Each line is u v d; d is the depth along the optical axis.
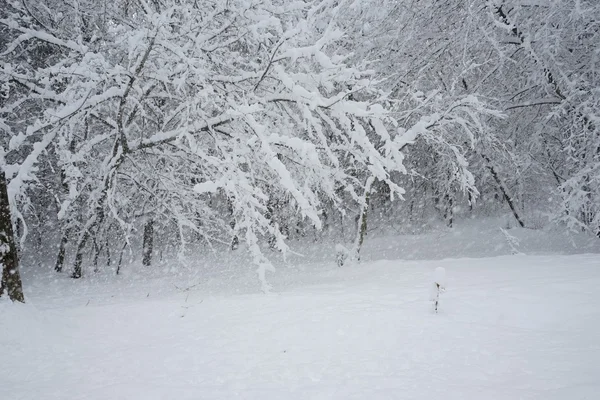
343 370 4.18
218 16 10.40
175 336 5.79
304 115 9.78
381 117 9.88
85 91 9.02
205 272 14.06
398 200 25.86
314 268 13.77
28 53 12.31
